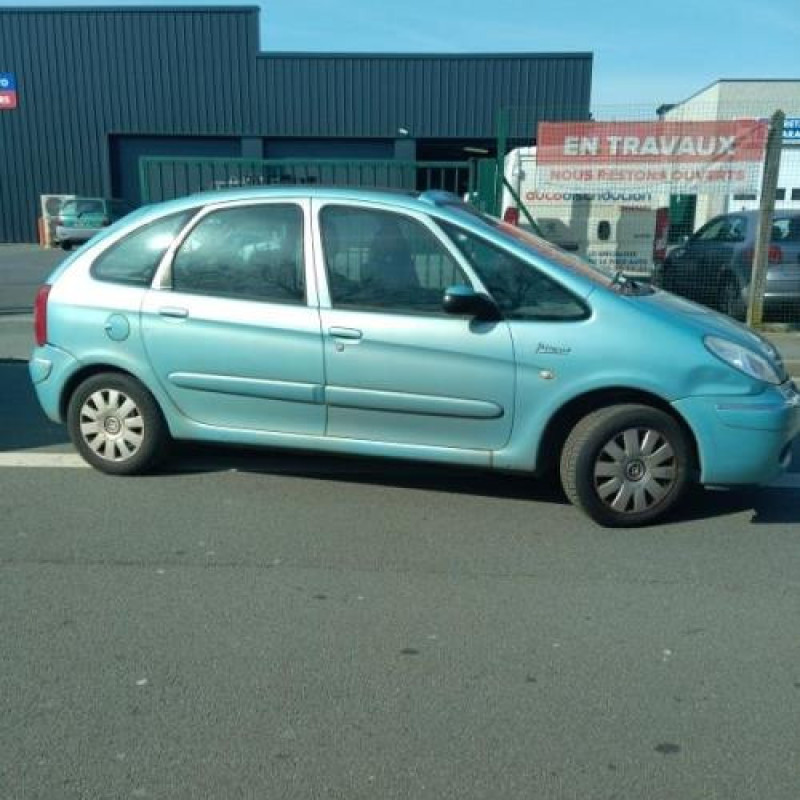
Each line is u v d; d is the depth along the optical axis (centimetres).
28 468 561
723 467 456
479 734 292
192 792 262
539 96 3144
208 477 546
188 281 507
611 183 1149
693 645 351
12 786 264
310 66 3194
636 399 466
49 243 3056
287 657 338
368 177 1366
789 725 299
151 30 3206
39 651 341
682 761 279
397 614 374
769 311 1141
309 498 513
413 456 486
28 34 3222
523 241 482
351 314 477
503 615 374
